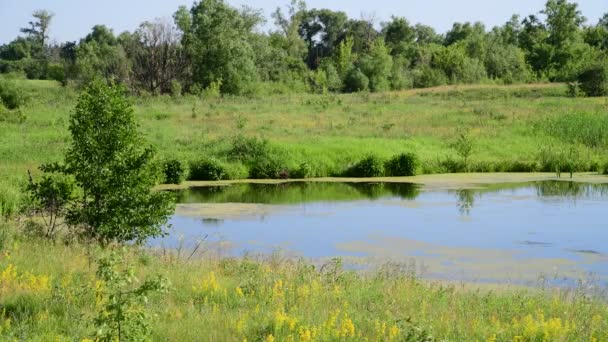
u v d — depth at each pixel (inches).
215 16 3193.9
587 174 1374.3
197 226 839.1
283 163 1336.1
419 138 1600.6
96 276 428.5
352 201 1047.0
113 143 633.6
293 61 3969.0
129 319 291.9
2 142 1387.8
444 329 366.9
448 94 2522.1
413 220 887.1
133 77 3090.6
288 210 962.7
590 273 617.6
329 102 2285.9
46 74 4461.1
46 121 1740.9
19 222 675.4
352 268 625.0
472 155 1489.9
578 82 2466.8
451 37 5054.1
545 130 1672.0
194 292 429.7
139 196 634.2
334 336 338.6
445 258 679.1
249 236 778.8
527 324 365.4
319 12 5452.8
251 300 415.2
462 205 1005.2
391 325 364.5
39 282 425.7
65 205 714.8
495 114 1893.5
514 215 920.9
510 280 587.2
